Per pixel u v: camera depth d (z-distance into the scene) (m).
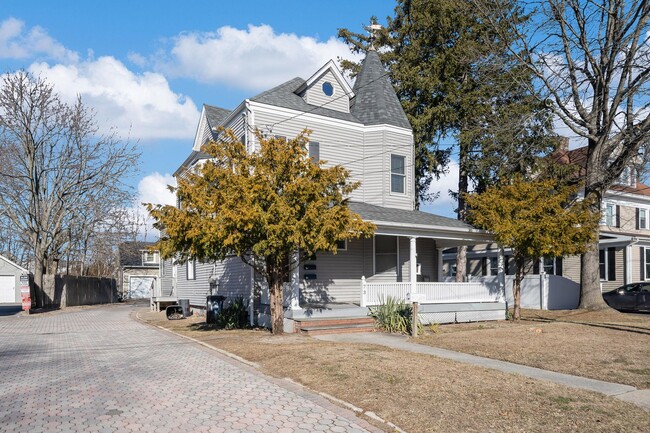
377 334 14.14
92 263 49.59
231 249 13.60
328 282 17.97
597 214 18.00
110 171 33.47
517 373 8.82
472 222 19.23
